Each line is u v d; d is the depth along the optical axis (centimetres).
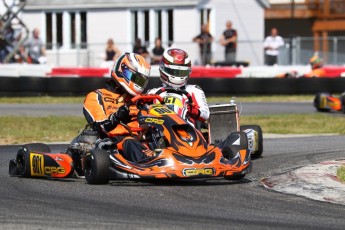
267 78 7194
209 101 6644
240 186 2506
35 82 7088
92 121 2731
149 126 2569
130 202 2212
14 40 8444
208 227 1891
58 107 6188
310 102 6712
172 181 2605
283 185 2505
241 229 1872
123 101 2769
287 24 11406
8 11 8275
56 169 2656
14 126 4644
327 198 2289
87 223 1931
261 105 6412
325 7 11088
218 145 2731
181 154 2455
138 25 9331
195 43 8244
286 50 8206
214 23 9181
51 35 9681
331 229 1883
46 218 1991
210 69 7531
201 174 2412
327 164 2928
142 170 2423
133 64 2736
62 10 9612
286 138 4072
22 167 2780
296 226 1911
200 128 2898
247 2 9544
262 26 9744
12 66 7412
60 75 7544
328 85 7225
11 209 2111
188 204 2189
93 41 9538
